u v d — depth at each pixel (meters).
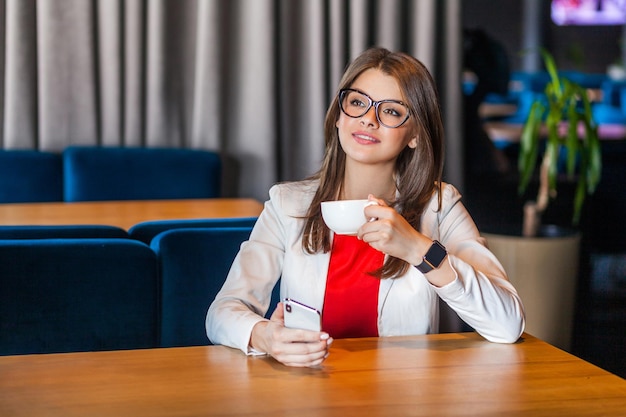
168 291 1.82
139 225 2.03
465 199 4.29
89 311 1.76
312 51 3.91
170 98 3.81
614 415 1.18
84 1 3.60
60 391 1.24
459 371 1.35
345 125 1.63
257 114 3.87
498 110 5.79
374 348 1.47
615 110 6.06
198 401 1.20
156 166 3.60
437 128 1.67
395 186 1.74
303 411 1.17
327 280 1.68
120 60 3.69
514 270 3.45
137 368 1.34
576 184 5.05
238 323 1.47
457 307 1.51
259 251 1.73
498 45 4.65
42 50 3.58
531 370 1.37
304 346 1.35
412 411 1.18
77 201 3.50
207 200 3.25
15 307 1.72
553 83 3.67
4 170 3.44
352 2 3.93
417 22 4.03
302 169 4.00
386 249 1.45
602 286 4.52
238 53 3.86
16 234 1.87
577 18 6.15
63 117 3.64
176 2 3.77
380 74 1.62
